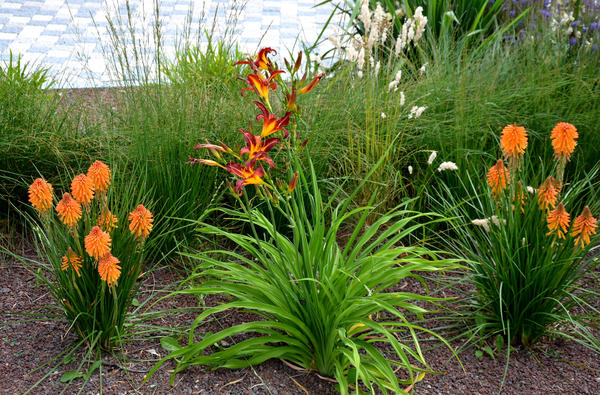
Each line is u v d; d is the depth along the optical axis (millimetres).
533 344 3199
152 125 3820
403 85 4820
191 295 3504
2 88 4281
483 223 3113
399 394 2721
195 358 2863
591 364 3062
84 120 4359
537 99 4645
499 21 6496
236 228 4055
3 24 8469
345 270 2766
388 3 5906
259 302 2809
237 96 4566
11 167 3906
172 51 6953
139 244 2889
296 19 8906
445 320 3359
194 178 3781
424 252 3094
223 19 8617
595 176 4344
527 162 3877
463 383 2947
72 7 9203
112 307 2924
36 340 3072
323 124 4211
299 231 2826
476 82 4699
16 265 3654
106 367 2908
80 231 2939
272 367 2992
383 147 4062
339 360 2959
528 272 2992
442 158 4250
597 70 5020
